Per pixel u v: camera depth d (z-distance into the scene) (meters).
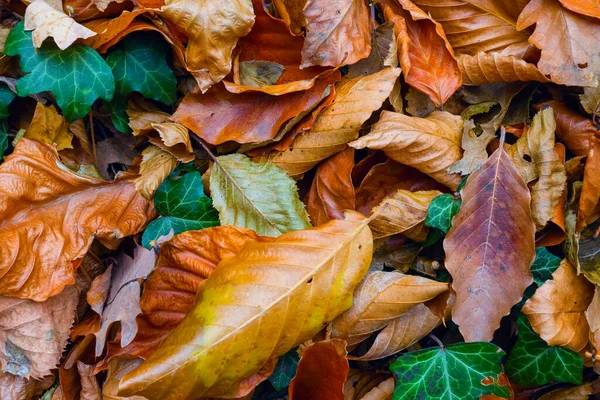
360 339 0.47
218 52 0.46
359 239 0.45
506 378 0.46
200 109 0.48
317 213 0.48
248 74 0.48
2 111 0.48
